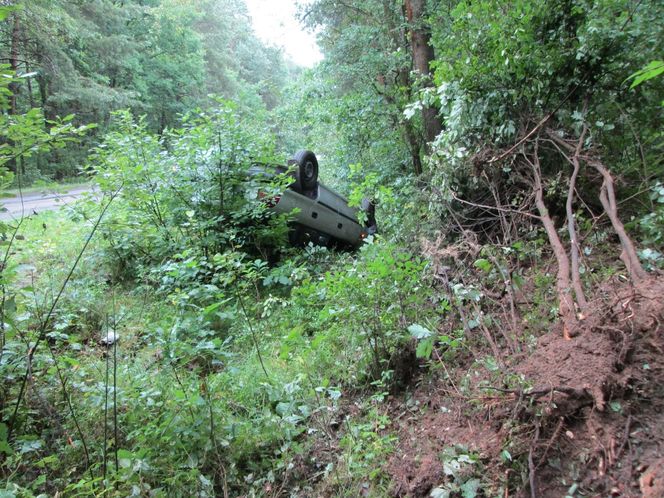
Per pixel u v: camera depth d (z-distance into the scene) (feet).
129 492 7.73
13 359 9.61
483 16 15.85
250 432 9.46
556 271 11.98
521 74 15.05
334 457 8.98
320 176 47.50
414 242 16.15
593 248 12.37
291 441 9.37
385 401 10.54
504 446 7.26
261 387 11.07
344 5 38.81
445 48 17.49
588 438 6.76
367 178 16.90
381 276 11.54
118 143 18.49
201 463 8.71
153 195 18.07
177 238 17.90
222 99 18.60
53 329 12.50
